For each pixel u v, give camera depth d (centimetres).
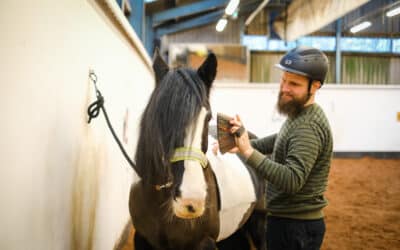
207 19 1471
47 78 154
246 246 270
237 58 1510
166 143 146
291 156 173
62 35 173
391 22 1559
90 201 228
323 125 179
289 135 183
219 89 1086
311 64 176
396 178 780
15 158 126
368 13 1505
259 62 1579
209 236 192
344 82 1571
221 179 210
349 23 1530
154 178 156
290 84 182
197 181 146
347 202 583
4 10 116
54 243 166
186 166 146
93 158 234
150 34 1311
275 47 1585
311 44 1574
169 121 147
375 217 500
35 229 144
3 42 116
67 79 181
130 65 412
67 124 181
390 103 1102
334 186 700
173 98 150
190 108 148
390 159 1081
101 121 257
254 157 172
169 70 176
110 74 291
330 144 181
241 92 1087
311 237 184
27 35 134
